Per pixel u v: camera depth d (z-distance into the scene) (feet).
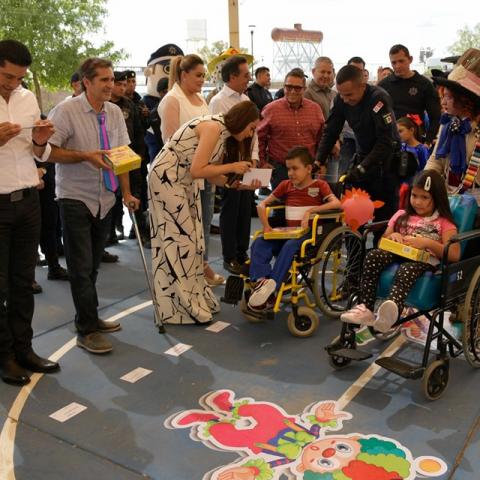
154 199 11.70
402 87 17.37
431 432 8.05
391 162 13.09
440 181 9.70
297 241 11.21
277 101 15.66
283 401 9.01
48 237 14.71
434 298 9.21
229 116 10.89
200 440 7.99
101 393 9.37
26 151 9.16
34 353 10.29
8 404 9.04
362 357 9.45
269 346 11.09
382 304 8.98
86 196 10.30
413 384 9.48
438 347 9.18
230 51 20.17
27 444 7.97
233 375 9.91
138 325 12.23
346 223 12.07
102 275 15.55
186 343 11.28
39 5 32.07
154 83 19.54
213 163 11.24
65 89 35.24
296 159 12.04
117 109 10.75
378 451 7.64
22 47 8.25
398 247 9.33
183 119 12.60
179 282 11.94
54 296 13.99
